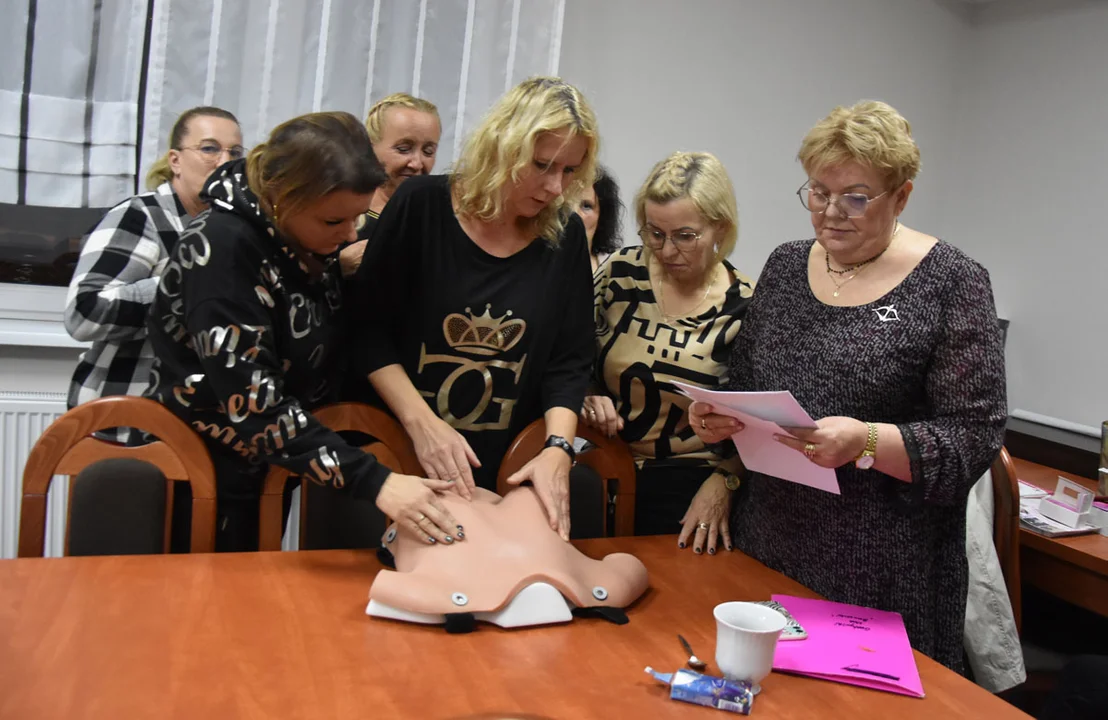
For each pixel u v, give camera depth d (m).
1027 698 2.30
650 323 1.90
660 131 3.36
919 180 4.00
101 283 1.89
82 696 1.03
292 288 1.51
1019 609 2.13
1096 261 3.46
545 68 2.95
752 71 3.48
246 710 1.03
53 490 2.47
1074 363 3.54
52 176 2.45
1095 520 2.29
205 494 1.55
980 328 1.41
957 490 1.42
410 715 1.05
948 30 3.89
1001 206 3.84
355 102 2.73
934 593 1.52
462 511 1.42
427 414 1.57
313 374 1.62
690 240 1.77
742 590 1.52
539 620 1.31
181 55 2.50
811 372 1.53
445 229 1.62
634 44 3.25
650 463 1.92
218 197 1.43
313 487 1.81
